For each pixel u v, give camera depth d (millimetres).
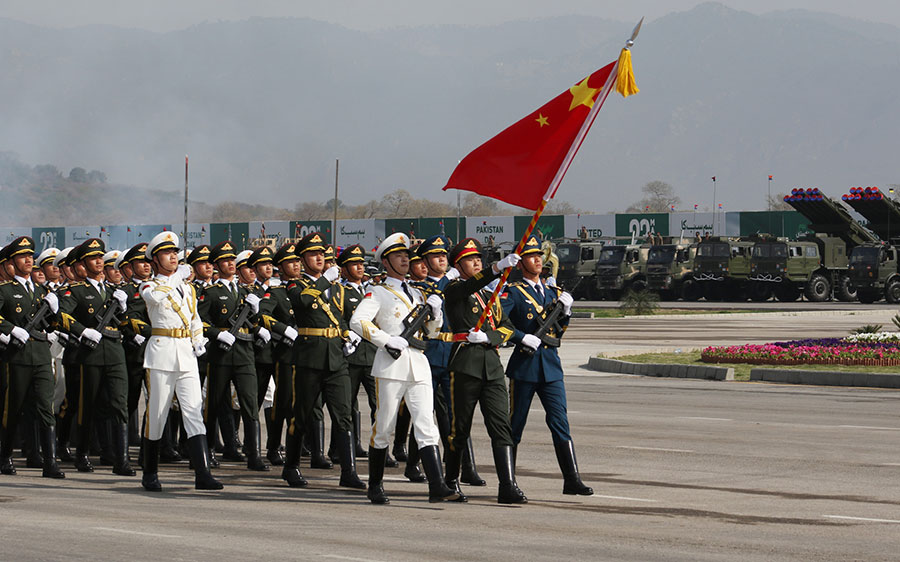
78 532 13172
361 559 11727
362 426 24297
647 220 104938
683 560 11766
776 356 35812
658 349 43969
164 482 17828
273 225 116000
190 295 17219
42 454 18594
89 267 19375
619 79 15680
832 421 24516
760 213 100938
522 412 15836
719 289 89438
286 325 19828
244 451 20188
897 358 34312
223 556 11844
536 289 15953
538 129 16109
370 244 111438
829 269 87688
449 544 12547
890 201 83812
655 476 17750
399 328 15516
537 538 12914
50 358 18734
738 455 19891
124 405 18922
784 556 12008
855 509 14938
